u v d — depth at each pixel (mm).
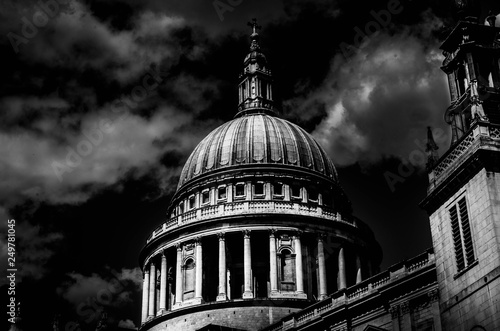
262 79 117812
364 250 99812
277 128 108062
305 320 69812
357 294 64938
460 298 47906
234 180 101812
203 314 90625
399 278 59656
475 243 47375
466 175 48969
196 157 108312
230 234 95500
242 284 95625
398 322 59094
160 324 94000
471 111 50344
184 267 96812
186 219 99125
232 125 109875
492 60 52719
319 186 103250
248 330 83500
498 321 44125
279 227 95062
